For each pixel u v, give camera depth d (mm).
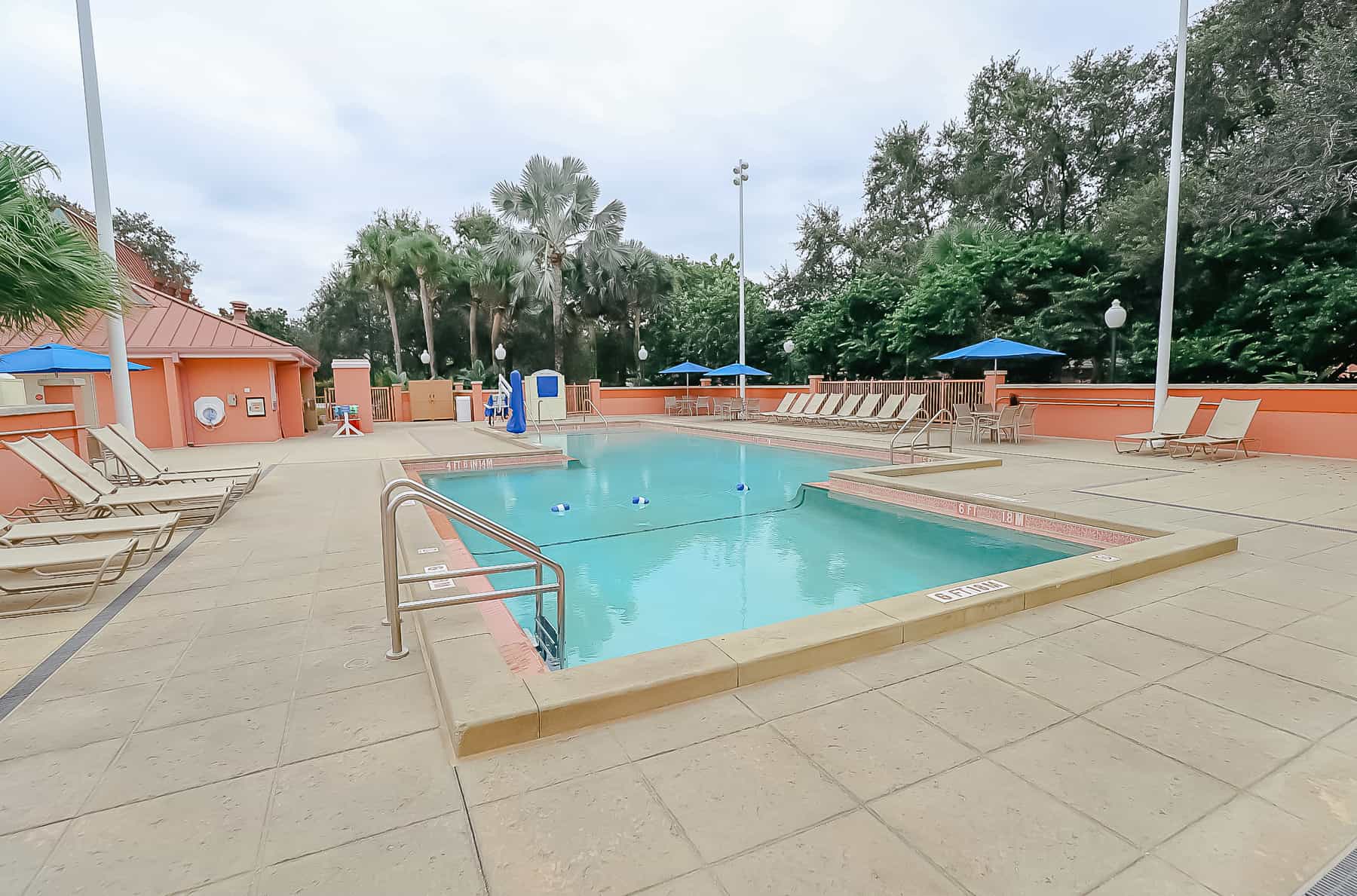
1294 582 3980
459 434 16844
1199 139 17484
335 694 2625
